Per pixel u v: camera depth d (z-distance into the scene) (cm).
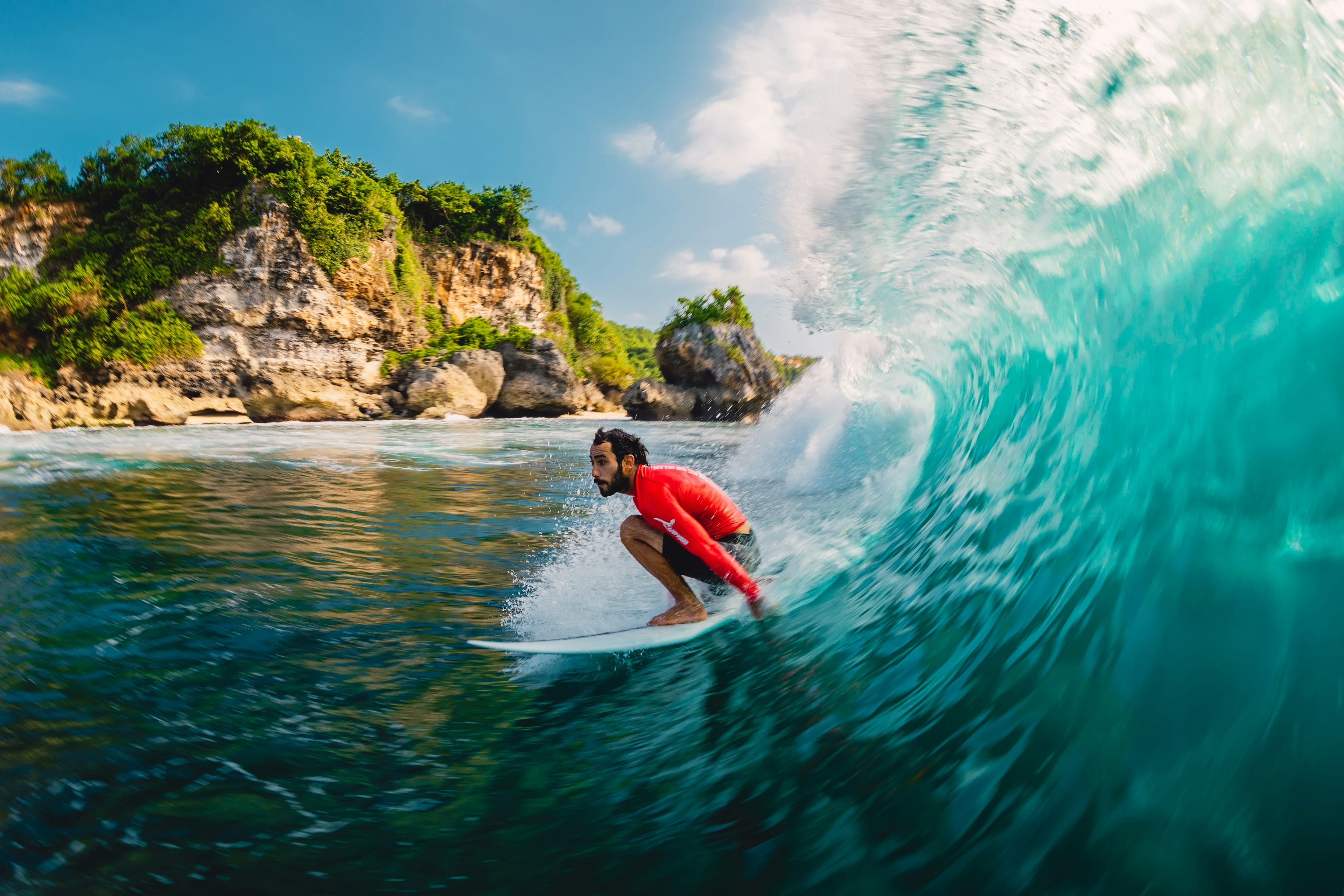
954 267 327
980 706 137
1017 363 283
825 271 411
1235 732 94
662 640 235
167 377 2605
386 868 127
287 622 275
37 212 2919
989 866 100
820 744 151
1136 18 178
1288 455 116
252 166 2977
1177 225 168
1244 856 81
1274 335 130
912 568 234
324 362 3020
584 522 506
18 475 759
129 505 553
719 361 3478
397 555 399
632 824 137
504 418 3547
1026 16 224
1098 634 129
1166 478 143
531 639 257
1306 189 131
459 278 4372
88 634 256
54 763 166
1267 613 104
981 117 265
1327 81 128
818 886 109
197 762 167
